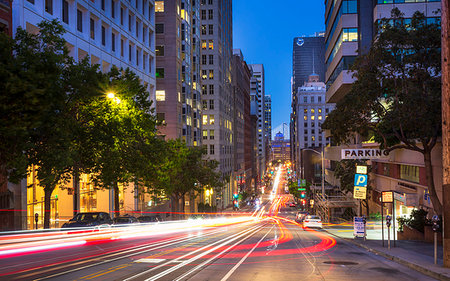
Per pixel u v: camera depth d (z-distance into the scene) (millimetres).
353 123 22391
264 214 102375
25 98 13344
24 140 16531
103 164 25609
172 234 28891
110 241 22312
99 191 42969
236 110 135625
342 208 57625
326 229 38312
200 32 98875
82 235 21906
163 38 70125
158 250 17469
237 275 11281
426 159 21109
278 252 17141
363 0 46188
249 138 180375
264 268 12617
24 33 18984
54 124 18500
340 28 47906
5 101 13227
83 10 37750
